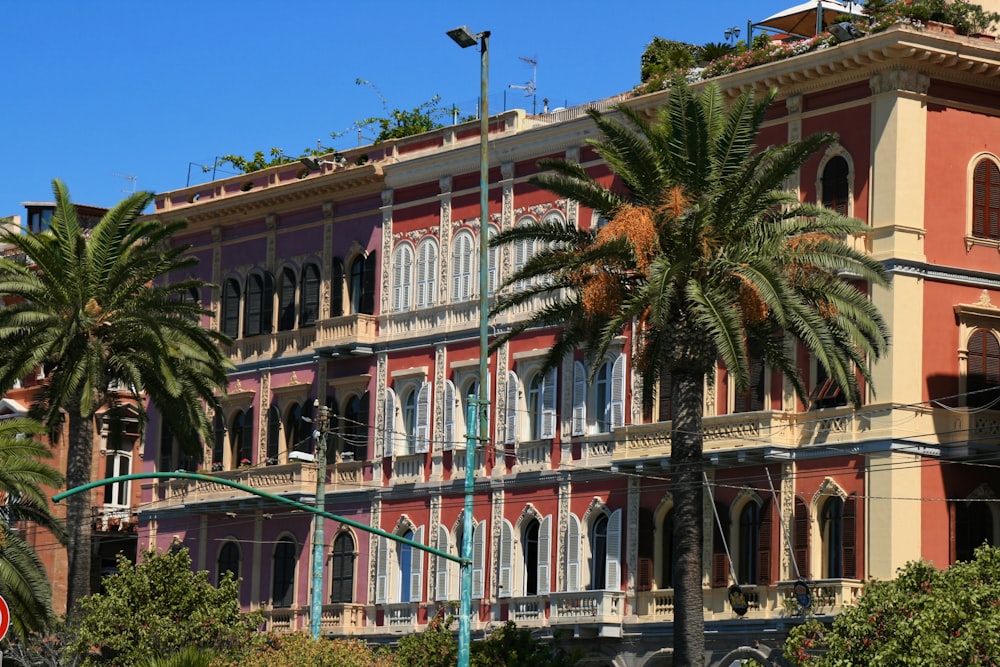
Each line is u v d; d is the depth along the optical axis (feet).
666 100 244.01
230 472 300.20
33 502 248.32
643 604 242.58
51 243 245.86
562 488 255.50
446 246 276.41
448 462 272.31
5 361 242.58
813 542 225.15
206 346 253.65
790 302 185.88
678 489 193.57
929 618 165.58
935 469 221.25
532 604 256.73
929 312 223.92
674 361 192.44
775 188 196.13
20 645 250.98
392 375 281.33
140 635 238.07
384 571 278.05
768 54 236.43
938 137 226.17
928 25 228.22
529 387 263.29
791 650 178.81
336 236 294.05
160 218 320.70
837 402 226.79
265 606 293.23
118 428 258.16
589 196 197.06
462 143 276.00
